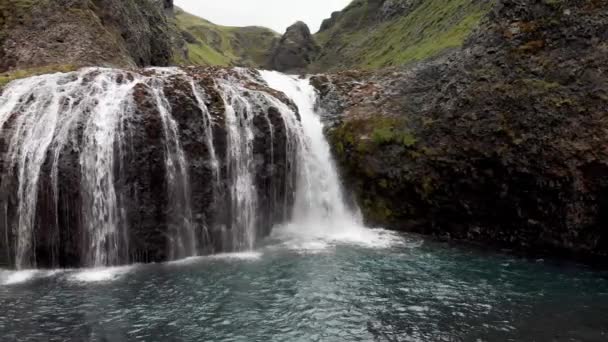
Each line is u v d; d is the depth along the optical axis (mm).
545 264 20453
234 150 22516
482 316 15305
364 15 116062
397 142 25672
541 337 13922
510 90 22984
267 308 15797
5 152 19484
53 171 18938
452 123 24422
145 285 17562
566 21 22719
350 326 14609
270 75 32594
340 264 20094
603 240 21250
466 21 45812
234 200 22391
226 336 13969
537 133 21812
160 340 13703
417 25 68750
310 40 125125
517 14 24625
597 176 20344
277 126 24047
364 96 29578
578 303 16297
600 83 20984
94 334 13938
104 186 19609
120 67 31312
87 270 19109
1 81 23250
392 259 20906
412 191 25125
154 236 20156
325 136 28062
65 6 32312
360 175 26484
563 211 21578
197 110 21828
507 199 23016
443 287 17656
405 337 13953
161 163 20281
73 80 22688
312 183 26609
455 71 25859
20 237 19250
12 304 15766
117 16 37469
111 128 19906
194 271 19078
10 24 30625
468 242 23891
